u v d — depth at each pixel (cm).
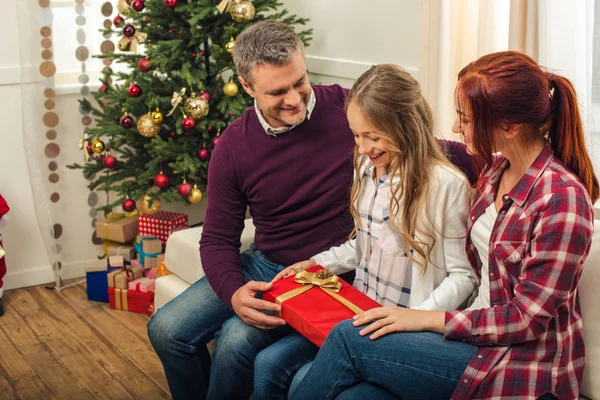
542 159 139
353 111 160
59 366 249
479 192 155
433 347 141
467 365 139
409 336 144
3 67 294
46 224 307
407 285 169
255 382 170
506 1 214
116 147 299
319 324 159
